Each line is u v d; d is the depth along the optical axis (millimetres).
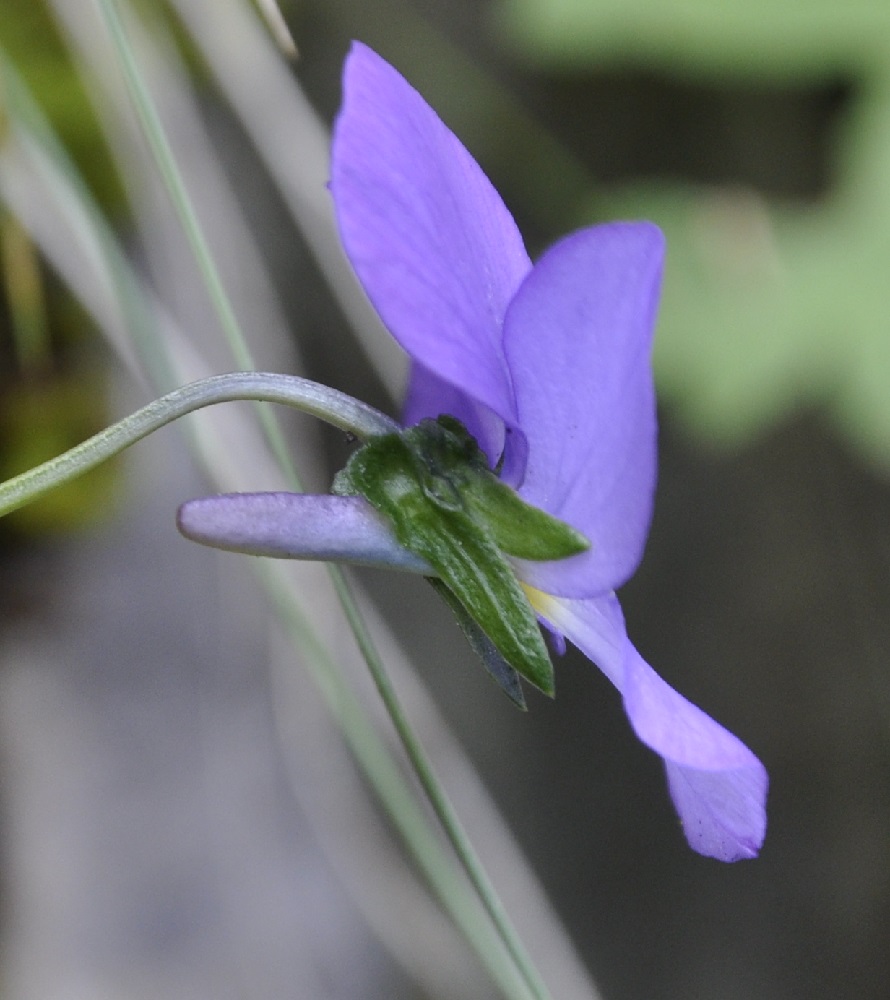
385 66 137
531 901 219
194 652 227
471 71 325
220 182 215
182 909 218
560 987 221
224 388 141
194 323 207
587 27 263
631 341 135
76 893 214
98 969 210
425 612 344
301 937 223
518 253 142
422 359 134
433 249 136
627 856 366
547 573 140
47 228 181
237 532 140
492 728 352
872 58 256
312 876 229
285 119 200
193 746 226
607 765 364
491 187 142
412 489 141
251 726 227
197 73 233
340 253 199
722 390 260
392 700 149
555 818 361
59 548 225
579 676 364
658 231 134
